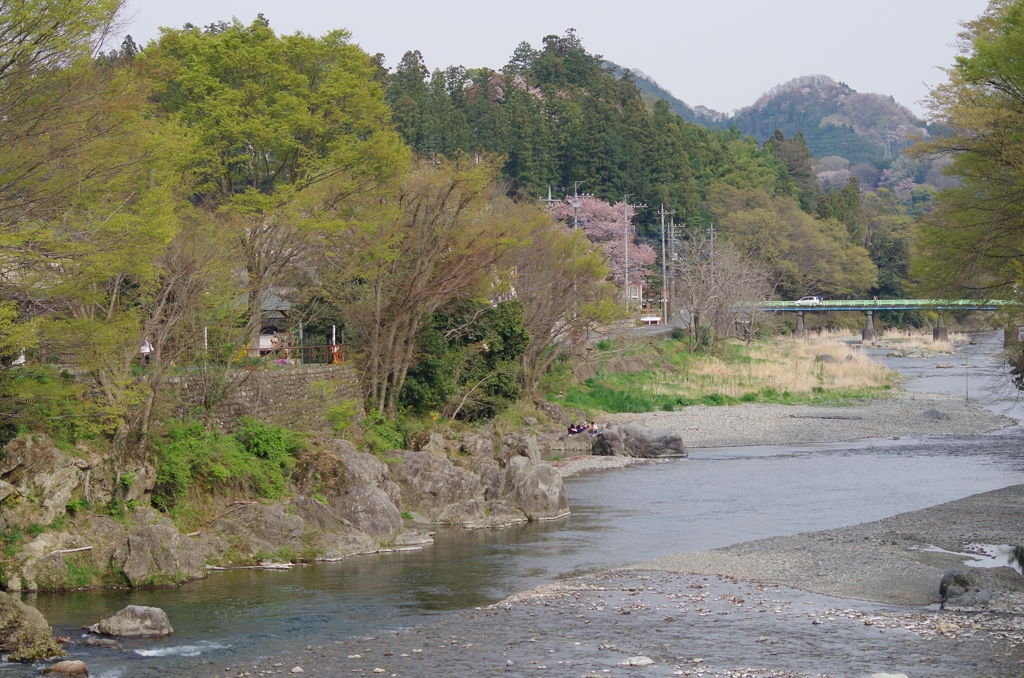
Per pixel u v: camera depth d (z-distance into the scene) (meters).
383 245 38.81
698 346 86.19
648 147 135.88
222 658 18.02
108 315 24.67
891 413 62.84
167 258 27.06
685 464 45.59
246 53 35.72
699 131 167.62
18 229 21.61
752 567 25.23
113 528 24.31
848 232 158.38
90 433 25.16
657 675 16.70
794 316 141.38
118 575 23.52
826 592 22.58
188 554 24.73
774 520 31.89
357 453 32.12
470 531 31.11
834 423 58.62
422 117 117.88
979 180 35.53
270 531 26.98
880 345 129.88
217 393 30.38
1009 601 20.72
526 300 55.19
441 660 17.75
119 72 24.16
